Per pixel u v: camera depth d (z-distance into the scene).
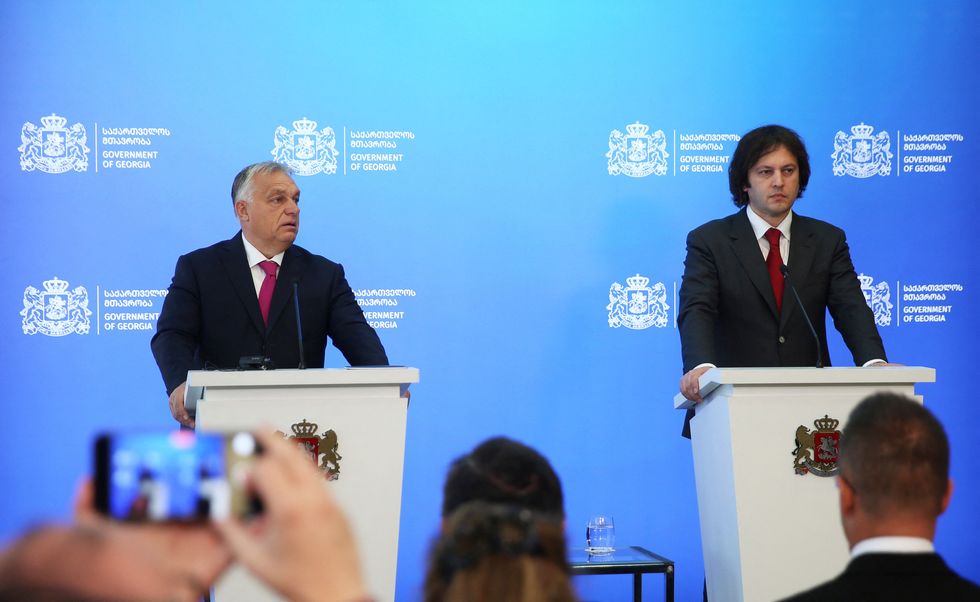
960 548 11.88
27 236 10.91
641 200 11.73
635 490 11.64
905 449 3.67
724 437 6.57
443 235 11.48
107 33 11.05
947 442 3.74
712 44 11.84
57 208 10.95
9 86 10.91
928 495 3.69
